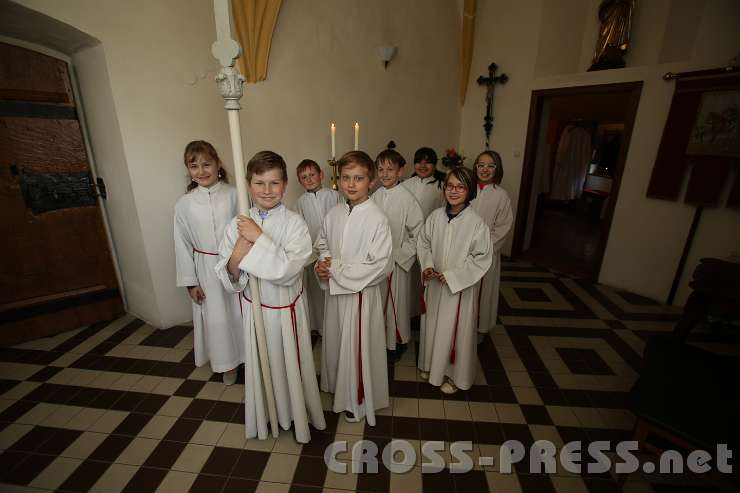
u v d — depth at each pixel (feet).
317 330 9.55
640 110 11.62
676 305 11.45
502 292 12.39
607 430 6.45
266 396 5.85
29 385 7.34
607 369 8.23
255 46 9.10
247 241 4.55
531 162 14.84
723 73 9.75
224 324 7.07
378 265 5.68
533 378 7.86
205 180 6.95
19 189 8.27
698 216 10.70
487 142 15.97
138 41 7.71
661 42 11.01
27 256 8.59
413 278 9.82
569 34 13.97
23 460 5.67
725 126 9.89
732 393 5.12
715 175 10.21
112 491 5.19
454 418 6.65
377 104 12.75
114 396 7.08
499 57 14.97
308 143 10.93
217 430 6.27
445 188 6.55
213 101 8.94
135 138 8.04
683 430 4.58
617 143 24.44
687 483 5.45
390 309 7.94
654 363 5.79
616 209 12.55
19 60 7.82
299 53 10.17
